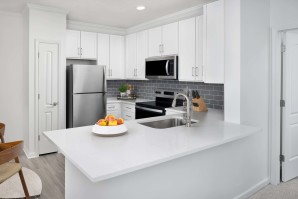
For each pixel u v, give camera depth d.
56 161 3.67
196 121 2.69
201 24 3.37
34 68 3.80
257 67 2.74
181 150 1.64
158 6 3.58
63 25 3.98
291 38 2.99
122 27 4.98
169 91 4.44
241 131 2.20
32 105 3.84
